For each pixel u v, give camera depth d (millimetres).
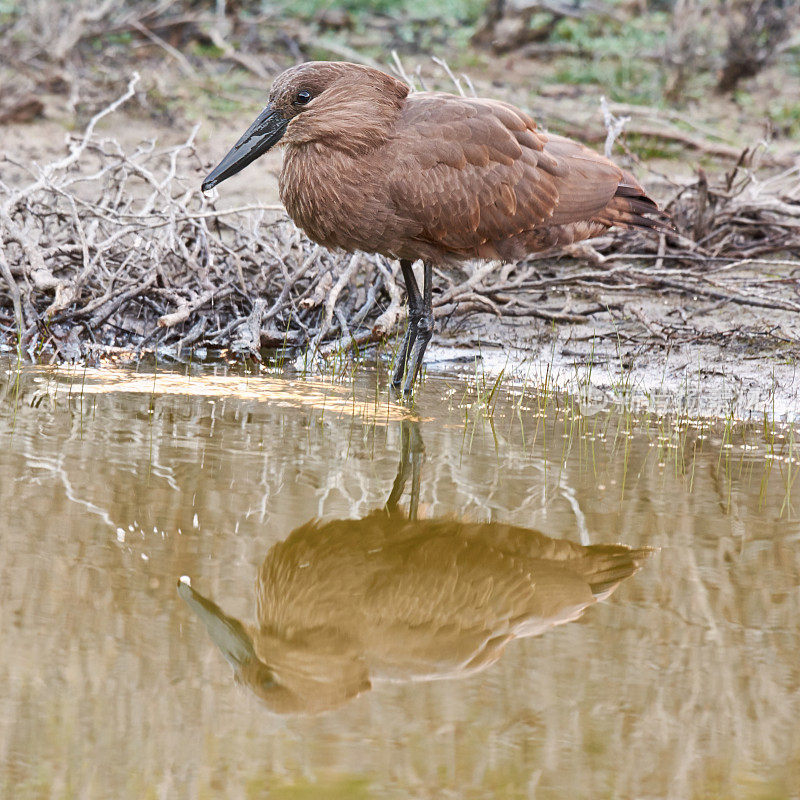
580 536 7848
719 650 6355
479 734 5570
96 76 22344
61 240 13820
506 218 10500
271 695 5883
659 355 12633
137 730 5504
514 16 25625
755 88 24797
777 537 7871
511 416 10555
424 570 7383
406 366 11477
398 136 10234
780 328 12820
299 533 7715
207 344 12594
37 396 10484
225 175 10422
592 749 5465
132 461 8852
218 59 24156
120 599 6648
